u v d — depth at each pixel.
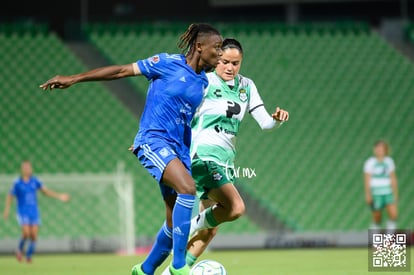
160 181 21.28
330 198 65.69
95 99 70.94
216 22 85.62
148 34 77.44
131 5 87.56
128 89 73.25
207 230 25.30
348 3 91.94
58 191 60.97
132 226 58.97
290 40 77.81
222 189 24.19
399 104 72.88
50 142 67.62
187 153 22.25
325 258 45.12
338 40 78.31
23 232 47.91
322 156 68.44
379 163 56.41
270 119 25.08
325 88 73.62
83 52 76.50
